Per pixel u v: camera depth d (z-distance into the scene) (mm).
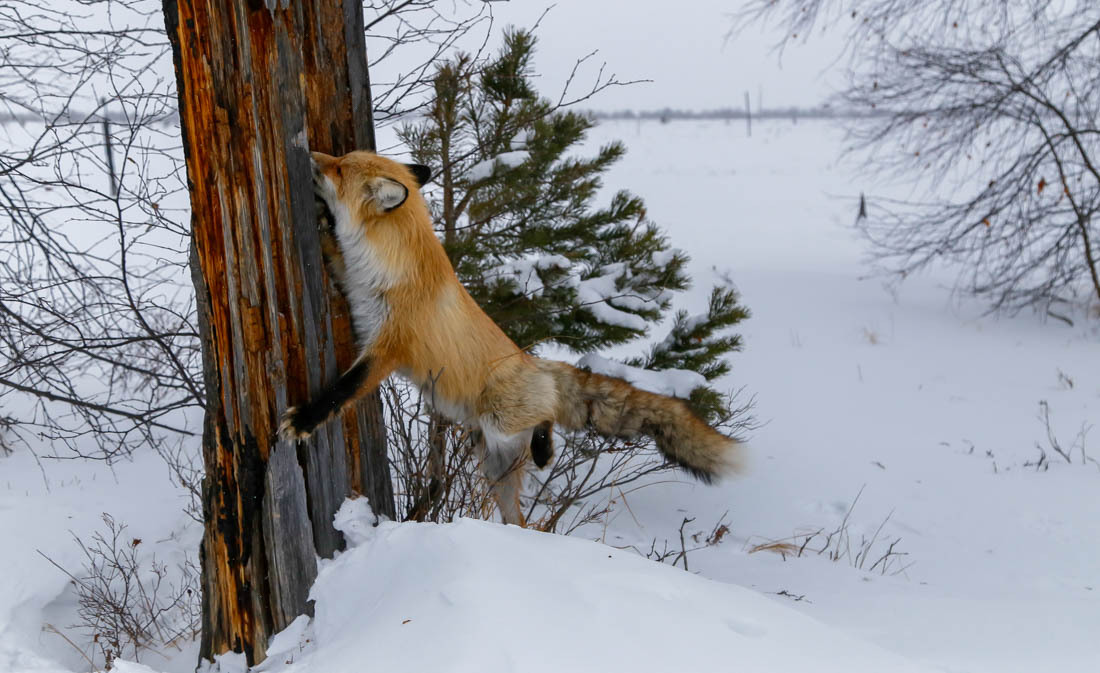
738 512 6379
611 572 3127
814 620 3279
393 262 3838
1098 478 6734
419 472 4246
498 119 6168
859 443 8008
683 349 6594
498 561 3014
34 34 4891
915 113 13039
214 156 3006
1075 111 12430
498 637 2607
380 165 3826
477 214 6043
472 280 5871
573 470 5074
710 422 6312
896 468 7301
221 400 3172
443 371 4129
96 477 6020
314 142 3850
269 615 3254
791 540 5824
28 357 5469
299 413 3260
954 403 9328
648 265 6496
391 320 3854
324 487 3451
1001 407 9117
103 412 5809
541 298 5895
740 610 3107
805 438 8180
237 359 3129
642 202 6594
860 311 14305
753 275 17062
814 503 6535
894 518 6227
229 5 2959
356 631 2918
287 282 3254
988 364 11031
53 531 4898
